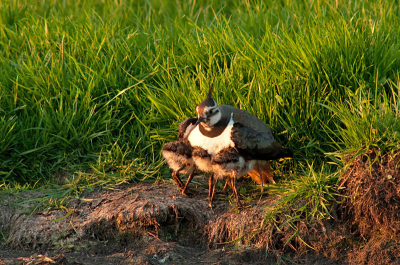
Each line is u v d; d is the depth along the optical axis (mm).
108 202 9625
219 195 9945
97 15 15188
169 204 9352
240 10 15969
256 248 8664
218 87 11406
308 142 10641
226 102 11188
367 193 8820
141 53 12555
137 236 9117
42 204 9609
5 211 9477
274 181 10016
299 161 10438
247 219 8977
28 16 15031
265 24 14070
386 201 8742
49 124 10922
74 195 9867
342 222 8945
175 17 15852
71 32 14109
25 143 10703
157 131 10977
